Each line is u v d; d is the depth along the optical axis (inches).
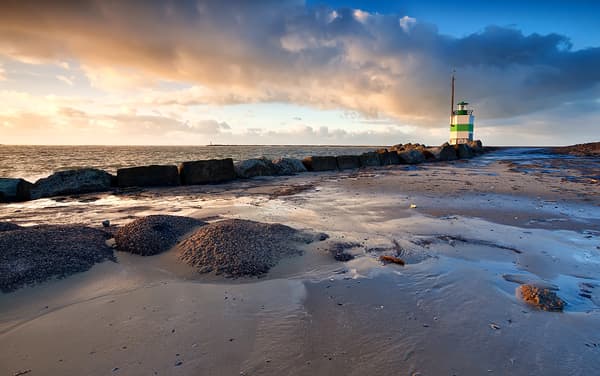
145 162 1301.7
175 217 220.8
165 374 92.6
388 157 962.1
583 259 186.4
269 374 92.9
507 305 133.0
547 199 367.6
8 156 1736.0
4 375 92.0
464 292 144.3
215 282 153.3
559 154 1493.6
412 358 100.1
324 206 334.0
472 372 94.4
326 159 779.4
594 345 107.0
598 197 377.7
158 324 117.8
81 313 124.8
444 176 614.5
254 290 145.5
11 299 131.0
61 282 146.4
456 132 1775.3
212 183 539.2
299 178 607.5
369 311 128.0
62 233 189.8
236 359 99.1
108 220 269.1
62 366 95.9
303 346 105.9
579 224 261.4
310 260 180.7
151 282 152.9
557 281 157.8
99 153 2330.2
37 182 417.7
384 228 249.1
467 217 285.0
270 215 291.1
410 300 137.1
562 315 125.7
